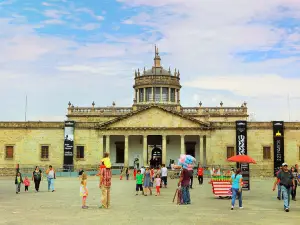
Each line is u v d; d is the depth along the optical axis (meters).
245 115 97.94
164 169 51.62
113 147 95.31
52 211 27.67
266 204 32.38
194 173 81.12
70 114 98.62
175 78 106.75
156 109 90.75
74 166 89.81
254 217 25.14
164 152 89.50
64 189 48.16
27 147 91.31
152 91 104.81
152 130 90.00
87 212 27.17
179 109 98.75
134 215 25.81
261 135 89.31
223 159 89.06
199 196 39.47
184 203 32.34
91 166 89.75
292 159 88.00
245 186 46.41
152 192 44.34
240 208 29.42
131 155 95.12
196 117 98.19
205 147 91.94
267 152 89.06
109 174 29.89
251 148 89.25
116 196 39.62
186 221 23.44
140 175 41.56
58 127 91.44
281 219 24.39
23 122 91.62
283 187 28.28
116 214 26.23
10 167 90.69
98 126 90.50
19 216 25.34
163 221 23.41
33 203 32.78
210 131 89.69
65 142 88.75
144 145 89.88
